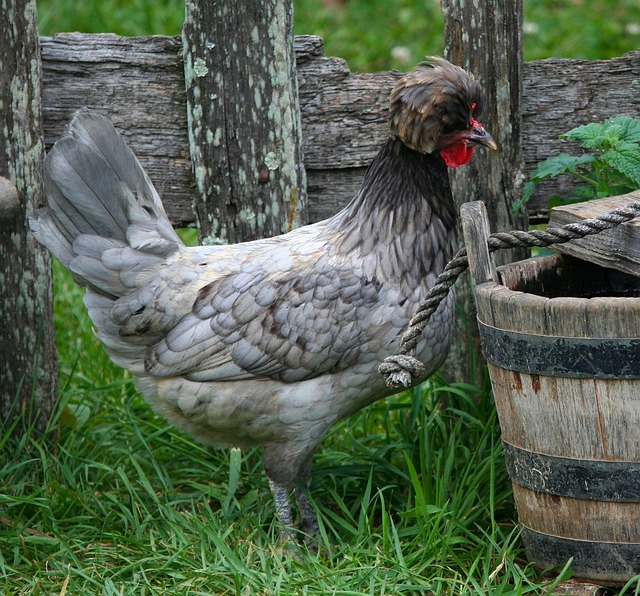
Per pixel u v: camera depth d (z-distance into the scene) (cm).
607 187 404
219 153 436
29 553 378
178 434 468
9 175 443
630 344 298
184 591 343
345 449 461
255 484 438
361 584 346
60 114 452
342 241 381
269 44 423
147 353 386
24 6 430
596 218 318
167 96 446
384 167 380
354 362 376
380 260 374
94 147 381
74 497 405
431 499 392
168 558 365
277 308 371
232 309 373
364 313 370
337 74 442
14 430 461
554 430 319
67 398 463
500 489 405
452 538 363
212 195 441
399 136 371
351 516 390
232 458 428
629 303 295
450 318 386
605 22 867
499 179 436
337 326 369
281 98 429
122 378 512
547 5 913
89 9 836
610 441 312
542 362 313
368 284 372
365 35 857
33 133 441
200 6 421
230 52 425
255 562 367
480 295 329
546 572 345
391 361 333
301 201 440
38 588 349
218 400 379
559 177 446
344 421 482
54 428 455
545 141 444
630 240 323
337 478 434
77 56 446
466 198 439
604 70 437
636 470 312
